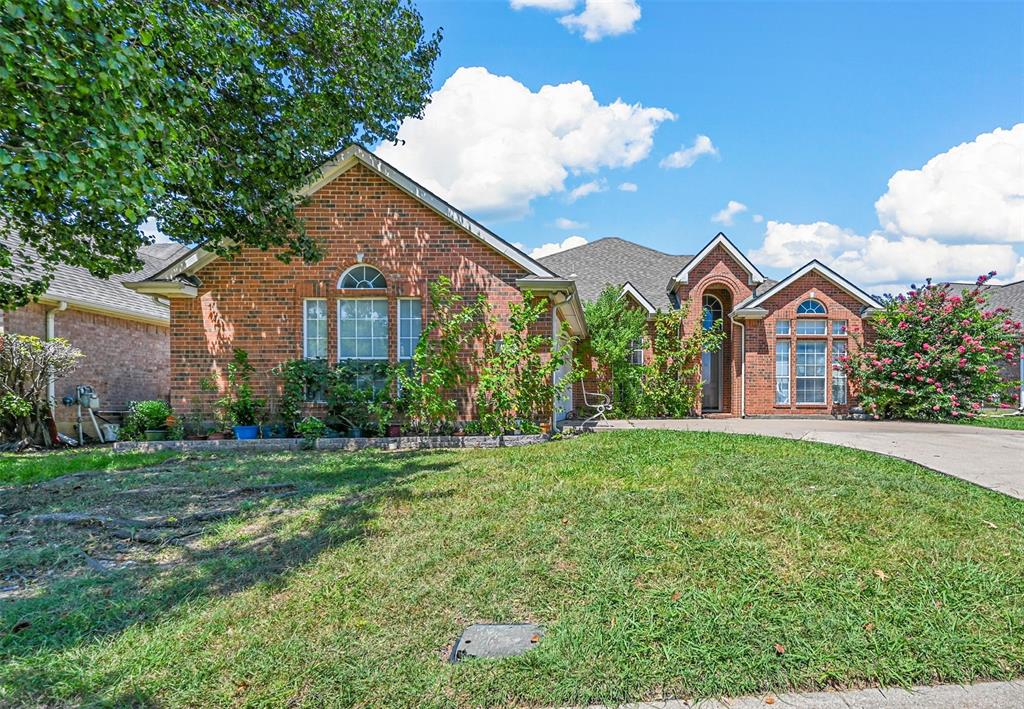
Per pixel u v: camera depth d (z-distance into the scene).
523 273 10.57
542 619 3.16
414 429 10.33
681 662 2.70
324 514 5.15
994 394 15.38
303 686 2.56
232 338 10.52
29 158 4.15
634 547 4.05
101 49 4.39
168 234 8.23
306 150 8.57
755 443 8.41
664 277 18.95
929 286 15.64
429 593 3.47
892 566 3.71
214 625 3.11
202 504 5.80
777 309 16.47
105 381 14.72
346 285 10.70
